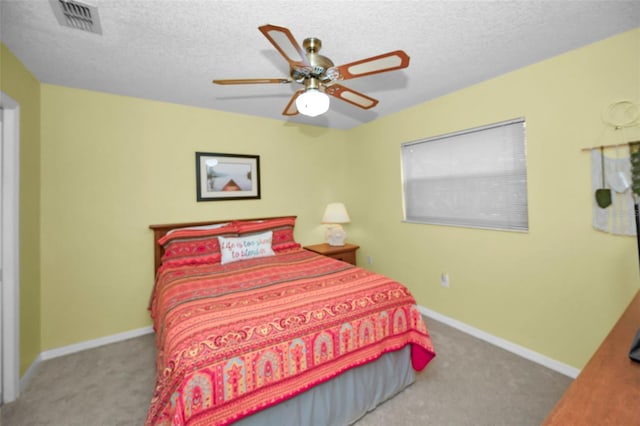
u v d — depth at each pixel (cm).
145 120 278
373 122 362
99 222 258
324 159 395
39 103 231
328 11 150
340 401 162
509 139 234
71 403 183
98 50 187
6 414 173
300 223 377
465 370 210
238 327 141
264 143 347
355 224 399
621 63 176
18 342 191
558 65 202
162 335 158
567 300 204
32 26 161
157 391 123
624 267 180
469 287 266
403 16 156
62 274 242
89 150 253
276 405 142
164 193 287
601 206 185
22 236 203
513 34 175
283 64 209
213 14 152
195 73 222
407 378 192
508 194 237
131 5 144
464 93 260
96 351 247
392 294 188
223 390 125
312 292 183
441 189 289
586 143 192
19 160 196
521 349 229
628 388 74
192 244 270
